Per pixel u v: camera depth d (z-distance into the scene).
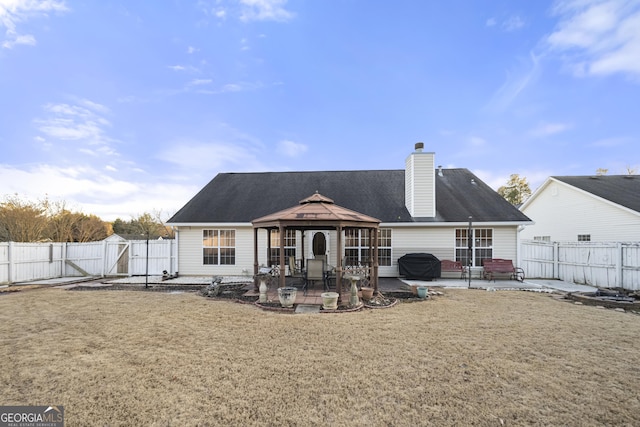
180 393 3.50
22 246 12.95
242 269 13.87
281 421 2.98
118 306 7.96
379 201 14.58
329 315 7.01
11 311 7.46
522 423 2.96
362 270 10.78
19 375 3.94
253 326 6.11
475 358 4.52
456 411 3.16
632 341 5.27
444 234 13.36
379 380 3.82
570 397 3.44
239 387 3.65
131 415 3.08
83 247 15.06
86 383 3.73
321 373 4.02
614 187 16.45
